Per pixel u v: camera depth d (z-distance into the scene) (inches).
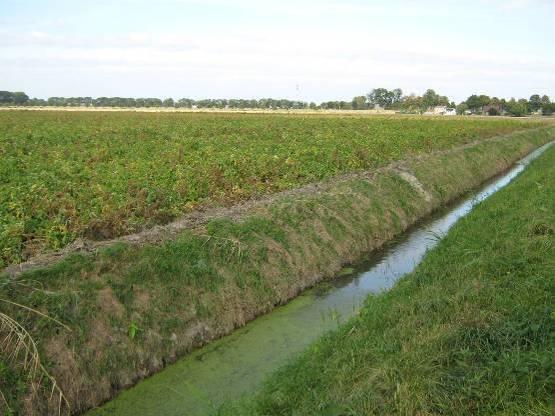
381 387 264.8
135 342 344.5
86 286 346.3
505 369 265.4
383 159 906.1
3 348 291.1
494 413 243.4
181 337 371.2
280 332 404.8
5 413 271.7
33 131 1338.6
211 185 605.3
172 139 1103.6
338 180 708.7
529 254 437.4
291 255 493.0
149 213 493.7
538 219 529.7
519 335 295.7
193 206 532.7
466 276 411.5
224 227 465.4
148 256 391.9
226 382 336.2
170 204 532.1
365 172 780.6
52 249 395.9
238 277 430.6
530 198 682.8
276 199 581.0
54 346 308.8
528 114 5098.4
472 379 261.0
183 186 570.6
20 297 318.3
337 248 552.7
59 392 296.2
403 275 496.7
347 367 291.6
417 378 265.0
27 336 299.9
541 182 821.9
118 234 449.7
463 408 246.8
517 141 1678.2
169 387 332.5
